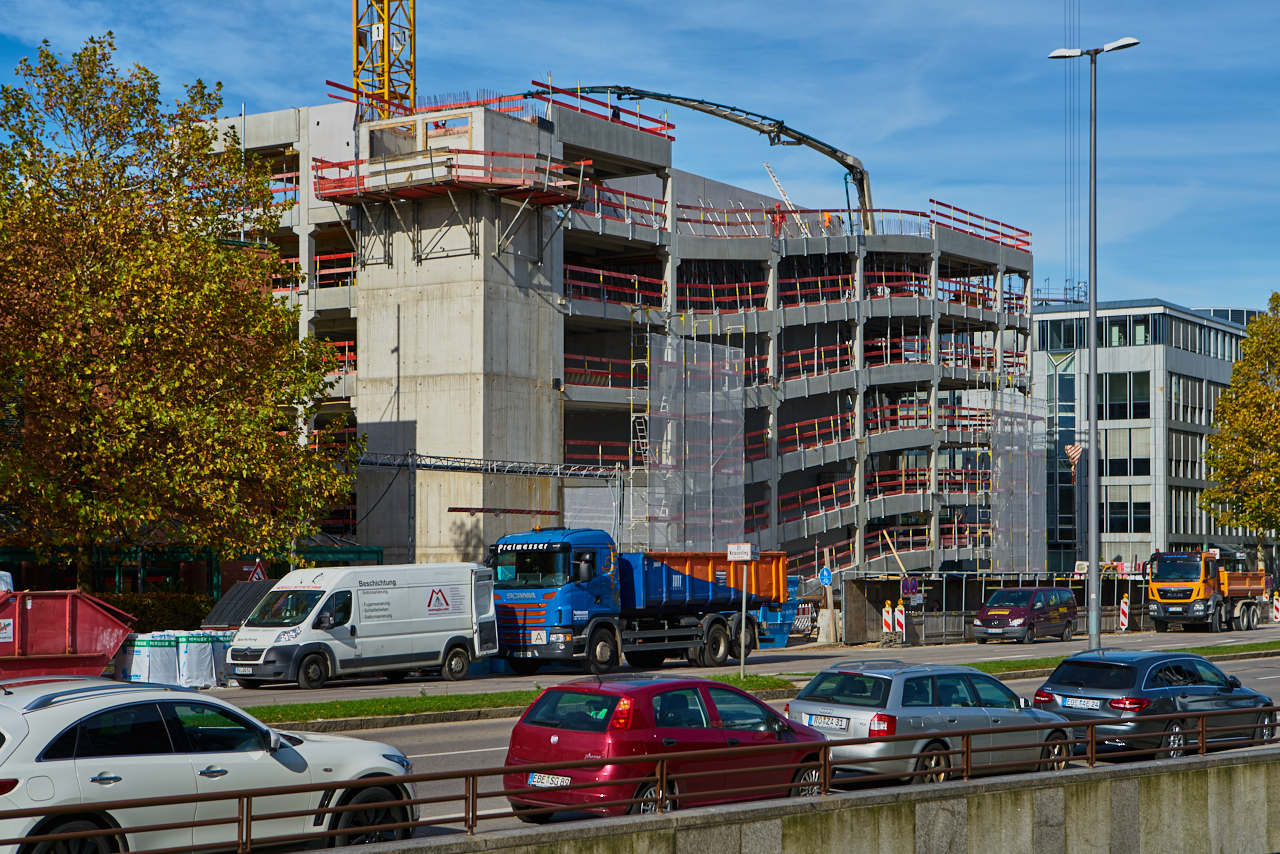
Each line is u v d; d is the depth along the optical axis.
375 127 44.62
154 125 29.44
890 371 59.41
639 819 10.02
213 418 26.39
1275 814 14.50
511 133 44.00
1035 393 82.12
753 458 54.69
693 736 11.80
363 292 45.22
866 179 66.75
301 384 29.00
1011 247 67.88
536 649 29.64
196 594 32.59
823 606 45.84
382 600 27.14
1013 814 12.37
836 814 11.19
